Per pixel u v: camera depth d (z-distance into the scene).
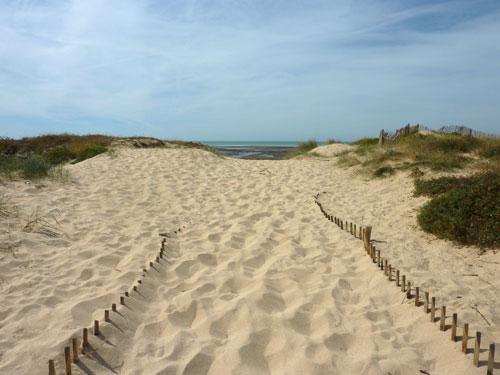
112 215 7.33
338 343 3.60
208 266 5.28
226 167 13.32
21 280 4.45
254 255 5.57
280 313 4.06
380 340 3.59
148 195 9.04
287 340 3.58
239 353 3.38
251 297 4.27
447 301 4.31
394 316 4.07
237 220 7.30
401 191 9.25
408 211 7.79
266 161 15.52
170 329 3.74
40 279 4.52
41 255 5.18
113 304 3.80
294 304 4.27
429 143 12.23
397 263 5.41
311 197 9.33
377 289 4.61
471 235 5.98
